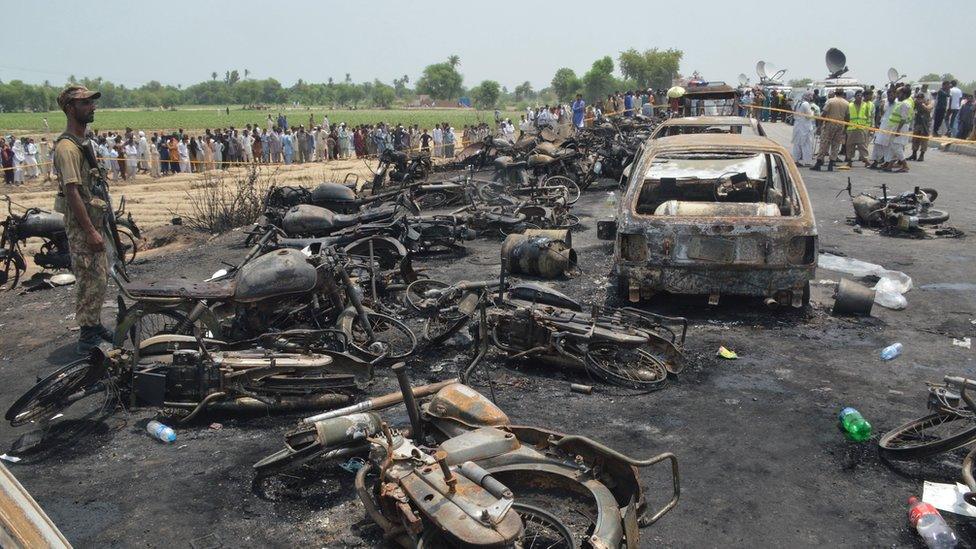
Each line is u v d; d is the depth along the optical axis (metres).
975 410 4.18
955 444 4.02
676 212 6.93
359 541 3.62
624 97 35.22
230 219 14.11
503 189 13.87
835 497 3.92
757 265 6.61
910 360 5.82
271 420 5.09
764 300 7.42
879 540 3.54
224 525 3.80
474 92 134.75
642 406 5.11
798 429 4.71
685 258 6.73
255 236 10.63
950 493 3.88
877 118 22.23
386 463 3.21
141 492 4.16
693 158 8.09
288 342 5.43
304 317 6.22
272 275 5.58
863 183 15.02
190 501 4.04
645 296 7.11
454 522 2.75
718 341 6.35
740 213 6.80
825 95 28.20
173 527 3.80
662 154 7.52
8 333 7.42
